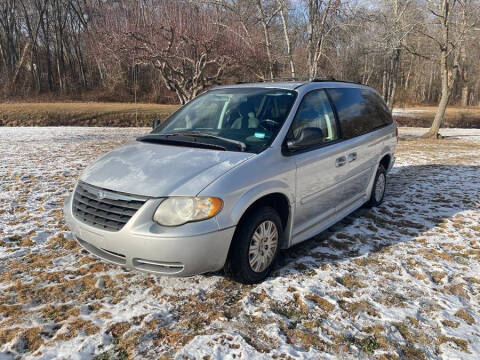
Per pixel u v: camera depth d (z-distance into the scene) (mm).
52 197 5926
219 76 15938
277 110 3898
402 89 60375
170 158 3352
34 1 43406
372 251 4156
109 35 15086
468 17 17703
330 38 17281
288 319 2936
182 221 2869
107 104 35000
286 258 3926
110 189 3080
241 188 3082
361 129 4957
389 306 3148
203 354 2529
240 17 15914
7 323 2832
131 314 2945
